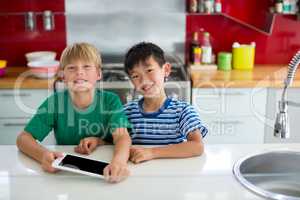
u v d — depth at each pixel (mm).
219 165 1258
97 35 3148
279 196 1067
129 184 1136
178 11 3113
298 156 1361
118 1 3094
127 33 3148
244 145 1430
